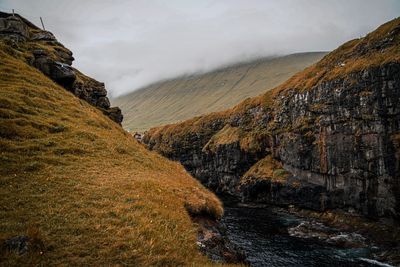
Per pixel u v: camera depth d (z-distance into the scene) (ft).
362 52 328.90
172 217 70.44
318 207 327.06
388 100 267.80
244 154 474.08
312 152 345.10
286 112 409.49
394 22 319.68
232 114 573.33
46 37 217.56
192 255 60.80
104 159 99.09
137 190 78.64
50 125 108.37
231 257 74.74
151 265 52.11
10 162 77.61
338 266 195.21
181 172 135.13
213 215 89.61
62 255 48.52
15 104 111.65
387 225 258.37
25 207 59.88
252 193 408.46
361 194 285.64
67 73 177.68
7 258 44.75
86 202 66.74
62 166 84.02
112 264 49.47
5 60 149.59
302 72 447.42
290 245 235.20
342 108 309.42
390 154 261.85
